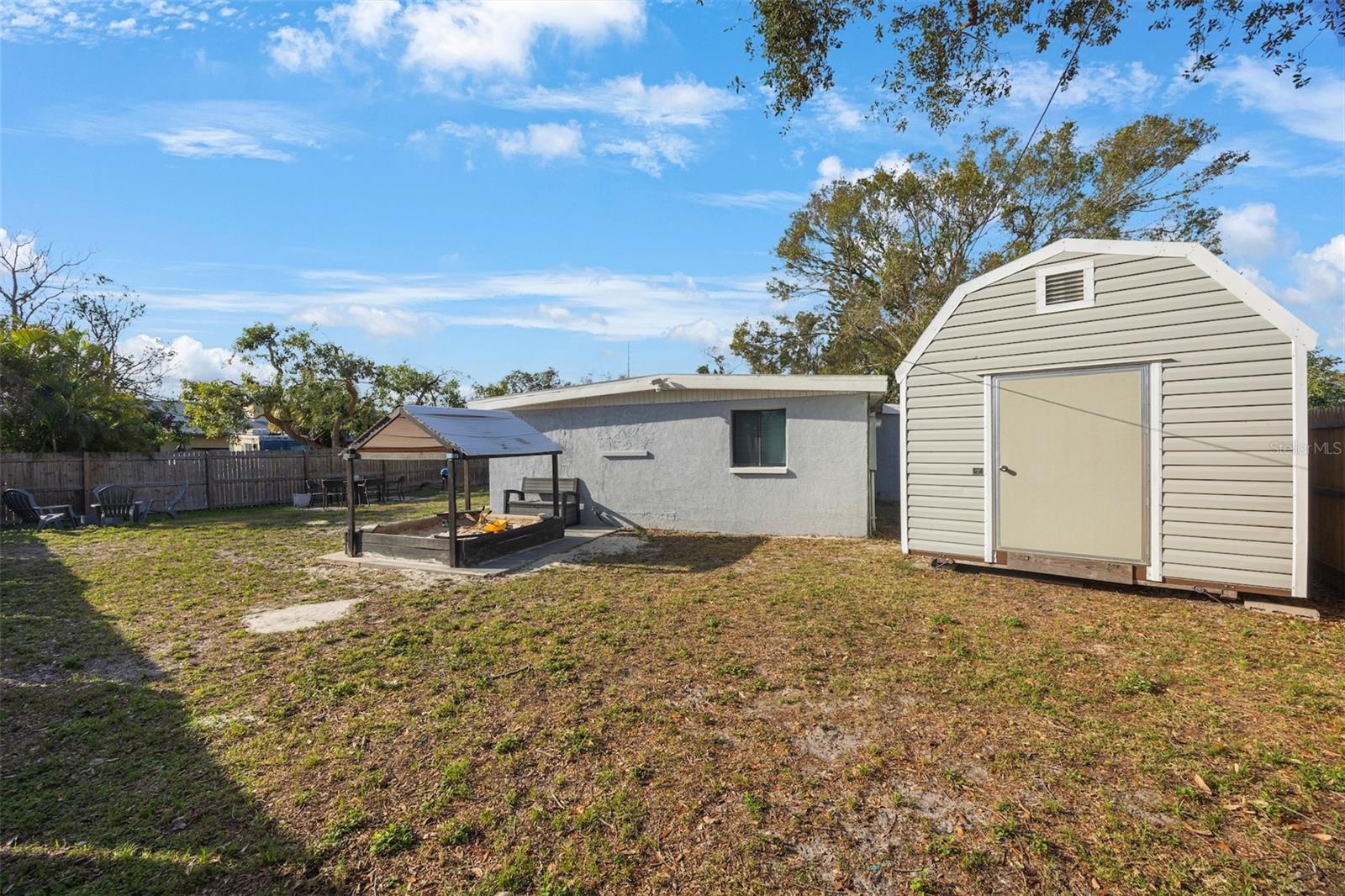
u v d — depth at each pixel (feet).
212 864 8.46
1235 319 19.24
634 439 38.96
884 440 56.54
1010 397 23.62
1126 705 12.94
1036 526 23.16
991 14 22.53
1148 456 20.83
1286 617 18.65
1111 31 21.38
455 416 30.45
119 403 52.75
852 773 10.49
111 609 21.30
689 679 14.70
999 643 16.85
